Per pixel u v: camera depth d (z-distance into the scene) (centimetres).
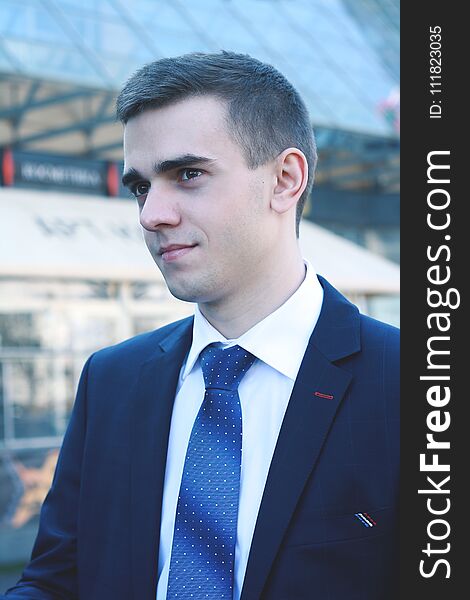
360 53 1431
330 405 140
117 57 1096
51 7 1077
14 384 888
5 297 897
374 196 1441
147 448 151
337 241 1222
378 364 143
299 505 135
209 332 150
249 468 142
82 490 157
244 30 1298
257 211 140
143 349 165
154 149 137
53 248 909
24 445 877
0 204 974
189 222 137
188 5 1258
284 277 147
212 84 138
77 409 168
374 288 1107
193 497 141
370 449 137
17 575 739
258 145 140
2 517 817
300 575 132
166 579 142
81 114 1091
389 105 1386
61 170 1072
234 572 137
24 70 994
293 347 146
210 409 145
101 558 150
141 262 946
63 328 930
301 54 1353
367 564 133
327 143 1321
